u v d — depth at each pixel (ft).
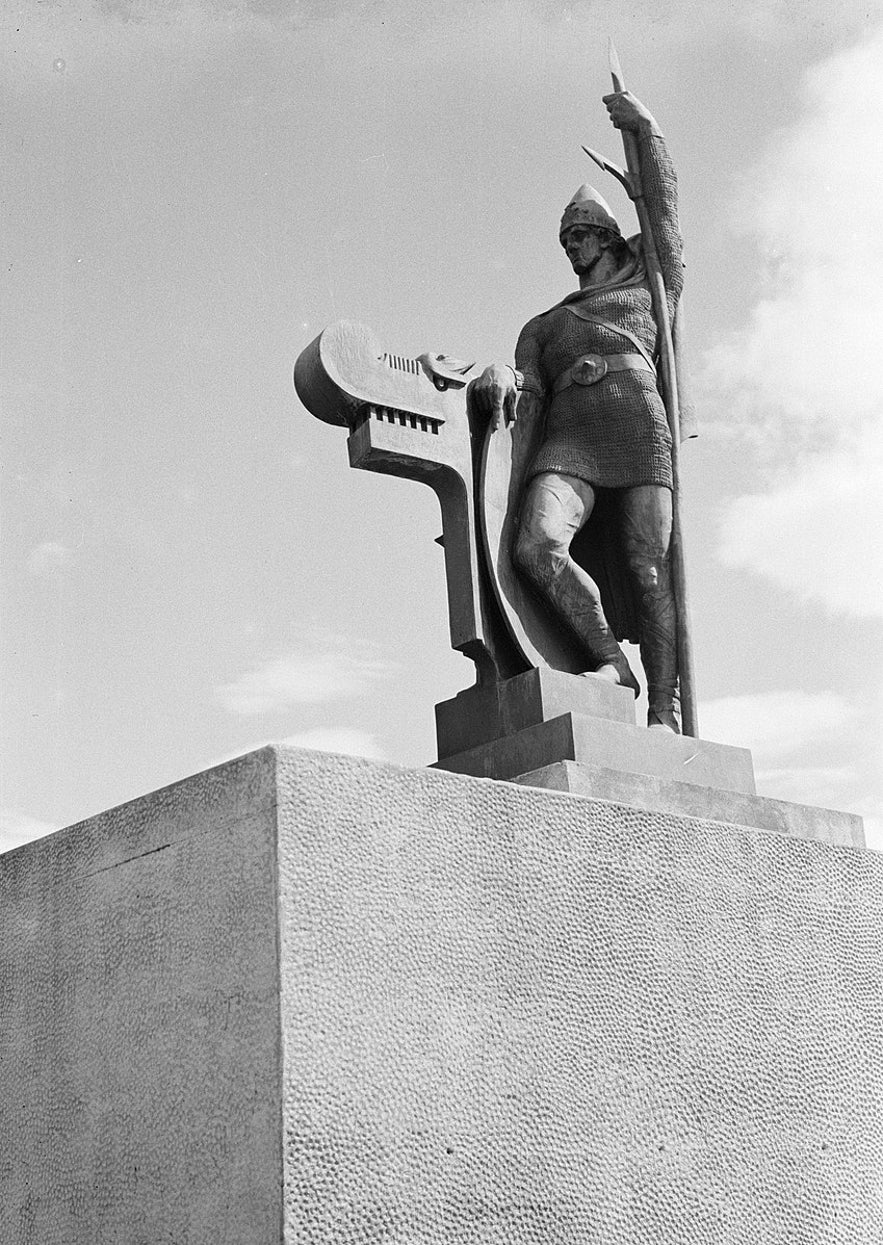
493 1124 11.98
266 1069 10.99
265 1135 10.87
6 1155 13.35
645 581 17.49
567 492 17.17
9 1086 13.51
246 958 11.36
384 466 16.37
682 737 16.44
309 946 11.28
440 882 12.23
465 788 12.65
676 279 18.49
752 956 14.33
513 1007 12.40
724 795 15.98
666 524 17.62
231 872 11.67
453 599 16.62
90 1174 12.31
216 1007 11.50
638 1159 12.85
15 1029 13.60
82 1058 12.71
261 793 11.57
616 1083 12.92
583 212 18.67
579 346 17.75
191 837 12.11
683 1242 12.96
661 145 18.58
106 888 12.89
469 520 16.69
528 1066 12.35
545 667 16.42
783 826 16.31
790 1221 13.78
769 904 14.65
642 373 17.66
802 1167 14.02
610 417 17.54
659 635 17.47
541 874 12.96
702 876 14.21
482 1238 11.65
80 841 13.35
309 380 16.07
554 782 14.87
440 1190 11.50
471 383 17.28
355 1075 11.25
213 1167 11.19
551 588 16.78
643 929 13.57
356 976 11.48
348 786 11.87
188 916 11.96
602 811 13.62
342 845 11.70
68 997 13.04
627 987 13.26
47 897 13.58
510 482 17.24
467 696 16.66
